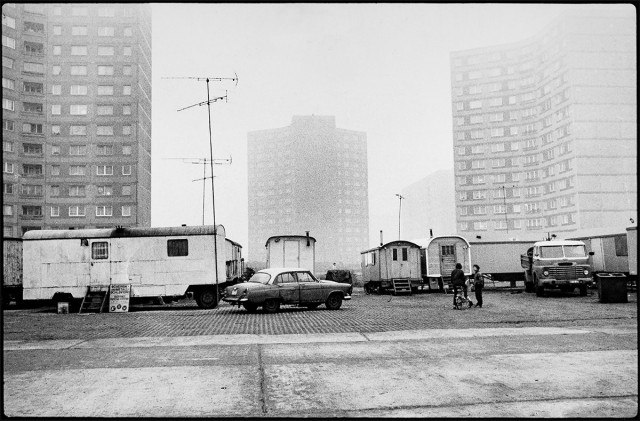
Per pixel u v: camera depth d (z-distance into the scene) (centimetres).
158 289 2275
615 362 846
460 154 10494
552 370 793
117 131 7825
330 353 969
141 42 8188
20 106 7562
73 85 7831
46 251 2267
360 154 18150
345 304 2353
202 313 1997
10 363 908
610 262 3095
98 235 2278
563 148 8981
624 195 8581
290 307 2161
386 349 1005
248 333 1288
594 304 2047
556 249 2583
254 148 18250
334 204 17338
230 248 2886
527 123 10012
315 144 17425
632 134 8706
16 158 7475
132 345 1112
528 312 1756
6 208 7331
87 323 1658
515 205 10000
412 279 3347
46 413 595
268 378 767
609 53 8819
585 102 8719
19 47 7600
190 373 808
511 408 604
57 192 7681
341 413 593
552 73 9325
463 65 10606
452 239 3438
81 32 7912
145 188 8375
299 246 3012
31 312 2216
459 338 1131
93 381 759
